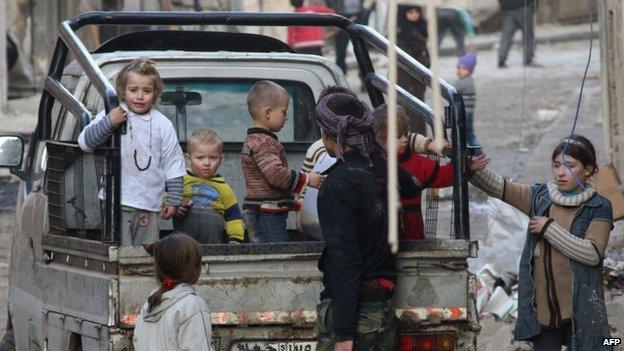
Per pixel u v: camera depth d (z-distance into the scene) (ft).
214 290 30.68
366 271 29.40
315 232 35.24
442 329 31.40
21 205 40.34
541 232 33.12
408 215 32.12
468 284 31.48
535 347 34.24
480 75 122.42
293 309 31.04
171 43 43.27
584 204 33.24
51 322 34.81
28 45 117.80
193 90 40.68
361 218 29.30
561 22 150.92
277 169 34.45
